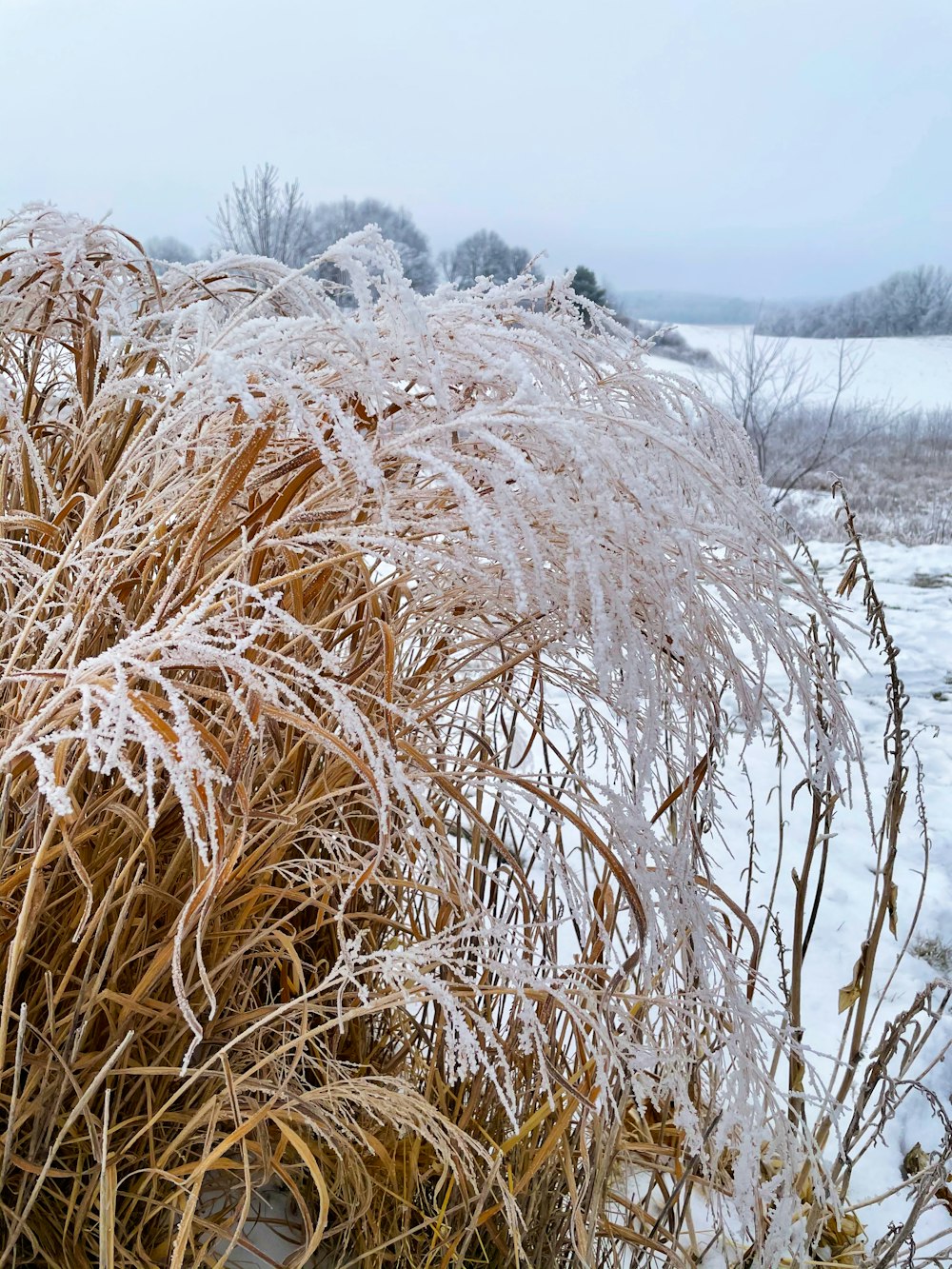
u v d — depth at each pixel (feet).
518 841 6.82
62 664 2.60
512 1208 2.92
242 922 3.05
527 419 2.30
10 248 3.43
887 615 16.89
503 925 2.92
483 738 3.80
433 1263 3.46
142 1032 2.88
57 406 3.84
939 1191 3.91
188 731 1.90
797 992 4.25
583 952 3.40
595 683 3.25
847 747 3.34
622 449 2.73
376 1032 4.03
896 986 6.75
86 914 2.58
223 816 2.67
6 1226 2.84
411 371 2.62
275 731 3.21
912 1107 5.58
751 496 3.27
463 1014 3.30
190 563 2.77
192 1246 2.80
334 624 3.38
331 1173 3.46
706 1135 3.27
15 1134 2.88
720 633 3.07
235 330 2.49
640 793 2.84
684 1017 3.27
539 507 2.62
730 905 3.58
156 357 3.69
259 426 2.57
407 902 3.83
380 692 3.30
